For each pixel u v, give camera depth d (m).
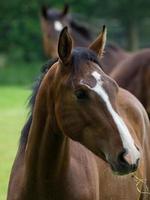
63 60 6.11
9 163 14.04
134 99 8.29
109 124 5.78
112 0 46.16
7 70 41.59
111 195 7.10
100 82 5.91
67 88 6.01
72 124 5.99
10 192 6.70
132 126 7.80
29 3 45.56
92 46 6.49
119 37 47.94
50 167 6.36
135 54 12.48
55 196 6.44
